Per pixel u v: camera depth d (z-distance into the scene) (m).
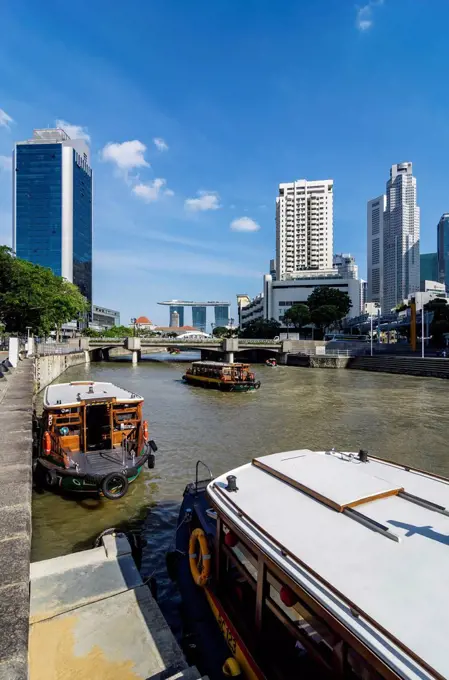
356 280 117.75
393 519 3.92
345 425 19.41
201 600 5.45
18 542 5.04
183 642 5.12
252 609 4.45
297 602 3.43
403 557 3.37
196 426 18.75
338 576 3.22
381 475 5.21
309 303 92.56
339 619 2.89
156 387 34.44
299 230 144.25
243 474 5.32
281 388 34.06
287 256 144.88
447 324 58.78
